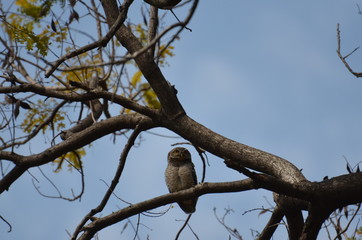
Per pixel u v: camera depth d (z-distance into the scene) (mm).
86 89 10930
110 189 11688
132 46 11281
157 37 6547
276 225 11844
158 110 11492
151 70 11047
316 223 9977
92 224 10969
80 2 10891
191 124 11281
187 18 6465
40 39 8539
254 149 10945
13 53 8703
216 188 10477
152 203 10820
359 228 11328
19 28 8812
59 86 11164
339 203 9672
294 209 11016
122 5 10070
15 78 10641
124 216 10906
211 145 11102
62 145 11812
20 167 11844
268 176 9430
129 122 11773
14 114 10359
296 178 10000
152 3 10125
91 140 11914
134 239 11156
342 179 9672
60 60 9664
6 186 12031
